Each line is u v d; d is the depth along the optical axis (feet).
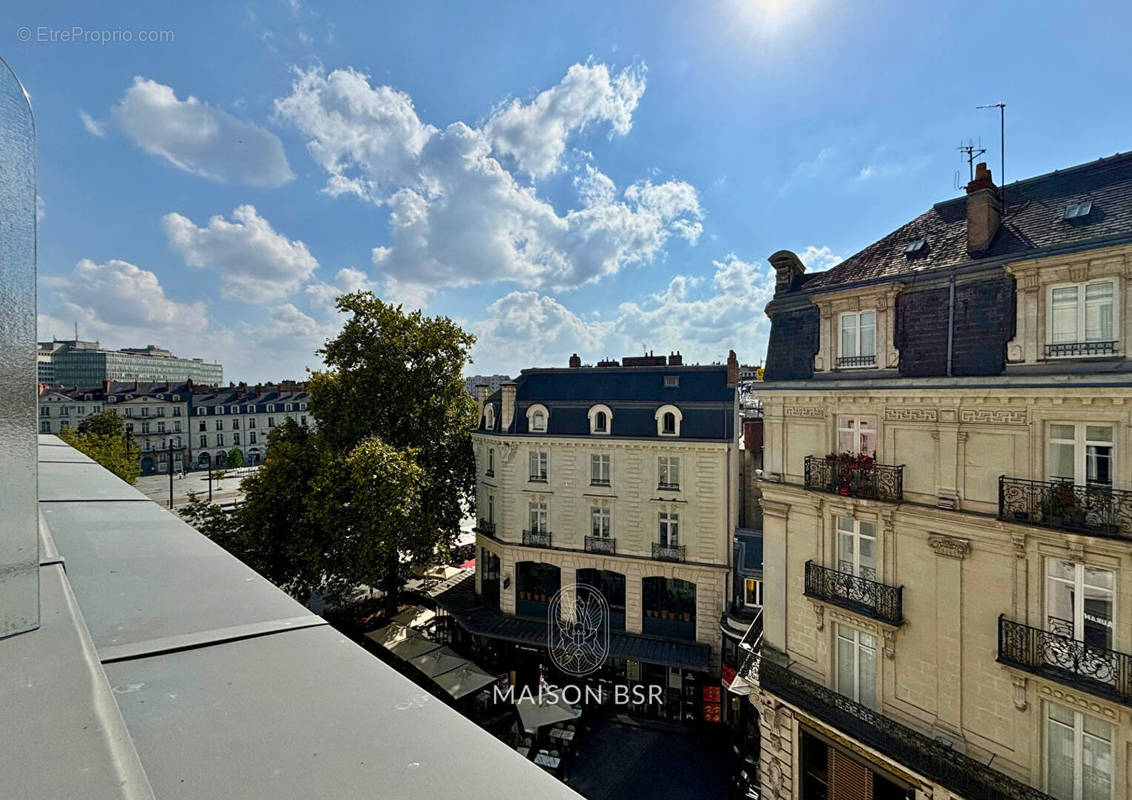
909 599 38.73
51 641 4.75
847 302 41.83
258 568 73.72
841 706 41.45
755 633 60.44
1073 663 31.42
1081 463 31.73
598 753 66.23
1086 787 31.86
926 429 37.73
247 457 283.59
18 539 4.95
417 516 80.53
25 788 2.62
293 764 3.96
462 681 67.87
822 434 43.57
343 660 5.80
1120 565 30.14
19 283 5.00
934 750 36.50
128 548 8.87
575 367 96.84
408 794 3.63
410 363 95.66
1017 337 33.94
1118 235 29.78
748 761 59.52
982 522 34.99
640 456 80.33
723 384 81.76
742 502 94.12
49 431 240.32
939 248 40.70
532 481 86.22
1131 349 29.91
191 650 5.60
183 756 3.90
